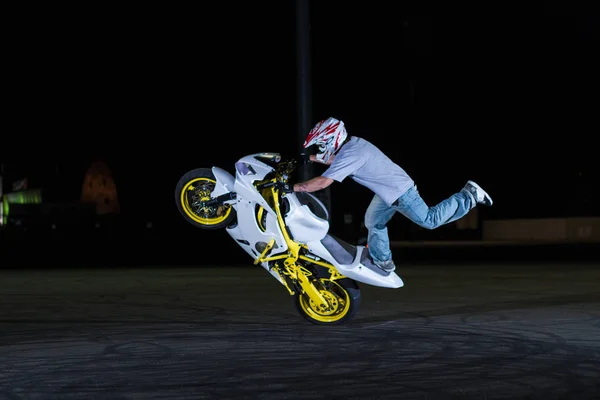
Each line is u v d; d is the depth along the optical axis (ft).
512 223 259.80
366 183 38.93
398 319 44.16
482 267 90.58
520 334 38.63
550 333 38.86
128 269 90.79
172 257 123.85
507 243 199.93
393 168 38.91
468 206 39.73
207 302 53.72
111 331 40.37
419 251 144.66
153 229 238.48
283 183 38.93
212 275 79.61
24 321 44.27
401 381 28.12
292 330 40.19
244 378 28.76
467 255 125.49
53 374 29.71
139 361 32.12
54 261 111.96
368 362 31.63
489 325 41.70
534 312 47.29
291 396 25.96
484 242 215.31
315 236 39.14
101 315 46.83
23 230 234.17
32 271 88.02
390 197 38.65
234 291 61.57
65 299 56.08
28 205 257.75
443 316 45.47
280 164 39.52
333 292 41.34
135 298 56.49
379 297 55.93
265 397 25.86
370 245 40.19
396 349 34.47
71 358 32.89
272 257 40.57
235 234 40.88
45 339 37.88
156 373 29.73
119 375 29.45
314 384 27.68
